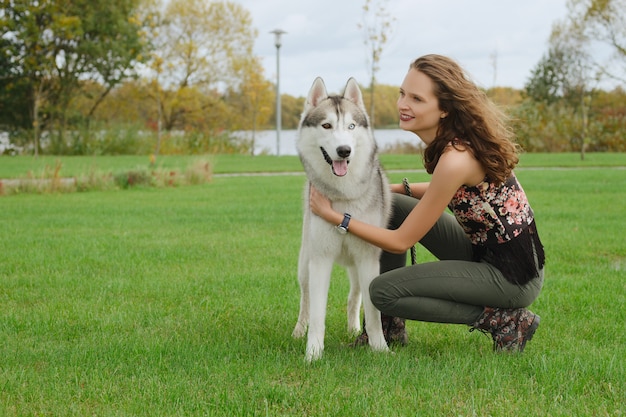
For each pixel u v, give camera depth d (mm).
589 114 37906
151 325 4641
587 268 6445
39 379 3441
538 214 10516
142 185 16688
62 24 35438
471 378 3424
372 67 32219
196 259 7211
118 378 3486
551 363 3580
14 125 39656
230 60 44469
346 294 5730
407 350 4062
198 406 3088
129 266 6758
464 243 4258
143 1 42250
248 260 7109
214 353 3896
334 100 4156
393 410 3008
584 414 2953
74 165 25188
